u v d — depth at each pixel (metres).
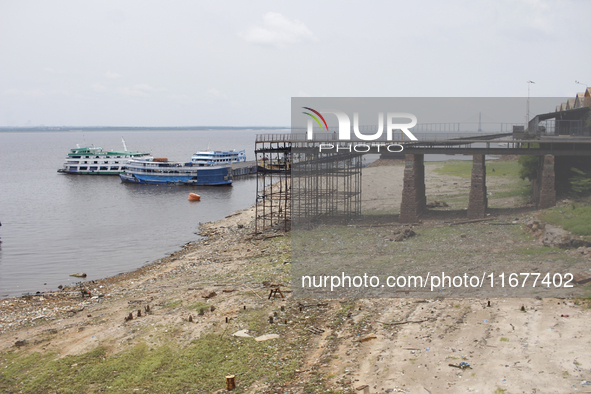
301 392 21.67
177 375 24.44
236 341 27.55
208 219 83.12
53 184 137.25
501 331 25.17
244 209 89.44
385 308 30.14
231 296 34.97
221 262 47.72
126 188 127.62
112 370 25.33
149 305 34.97
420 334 26.02
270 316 30.47
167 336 28.84
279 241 51.47
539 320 25.91
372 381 21.84
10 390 24.03
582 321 25.22
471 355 23.12
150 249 61.62
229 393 22.38
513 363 21.95
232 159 159.62
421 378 21.62
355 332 27.31
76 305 38.16
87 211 92.94
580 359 21.56
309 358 25.03
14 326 33.28
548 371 20.98
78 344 28.77
